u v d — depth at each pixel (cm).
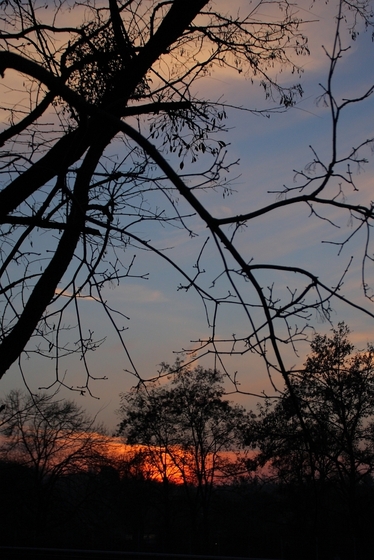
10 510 2352
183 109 557
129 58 537
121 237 504
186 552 3256
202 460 2391
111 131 489
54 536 2819
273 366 278
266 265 271
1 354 447
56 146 488
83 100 265
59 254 467
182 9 529
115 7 538
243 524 2762
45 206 415
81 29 546
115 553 1110
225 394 301
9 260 416
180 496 3338
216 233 268
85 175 483
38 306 456
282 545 1781
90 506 2620
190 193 262
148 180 479
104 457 2200
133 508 3253
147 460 2544
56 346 457
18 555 1080
